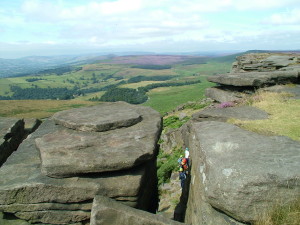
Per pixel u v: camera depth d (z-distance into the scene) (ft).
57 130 41.42
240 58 118.73
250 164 28.12
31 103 531.09
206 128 43.21
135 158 33.63
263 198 24.94
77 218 33.24
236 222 25.90
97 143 36.29
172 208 54.85
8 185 32.40
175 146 89.92
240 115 53.06
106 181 33.78
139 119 44.24
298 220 22.91
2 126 55.72
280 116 50.14
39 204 32.81
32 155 39.32
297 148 32.04
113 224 29.58
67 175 33.60
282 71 79.36
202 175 32.14
